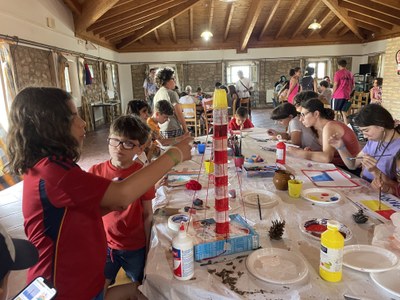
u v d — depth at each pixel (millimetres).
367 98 7973
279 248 1059
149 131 1711
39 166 841
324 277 893
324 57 11281
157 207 1463
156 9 7383
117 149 1470
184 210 1386
